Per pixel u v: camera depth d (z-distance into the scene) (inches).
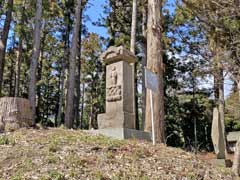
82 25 968.3
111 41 893.2
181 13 656.4
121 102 325.1
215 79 613.6
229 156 532.1
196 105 997.2
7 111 292.0
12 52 1000.9
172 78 965.2
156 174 207.9
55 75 1171.9
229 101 653.3
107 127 327.6
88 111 1296.8
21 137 259.1
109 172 198.1
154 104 359.3
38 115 1066.7
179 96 1016.9
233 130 951.0
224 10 436.8
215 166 261.7
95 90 1195.9
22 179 180.4
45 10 802.8
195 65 827.4
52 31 994.7
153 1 397.7
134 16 642.8
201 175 226.4
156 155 244.5
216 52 528.1
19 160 208.1
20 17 823.1
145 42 777.6
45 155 215.0
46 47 1051.9
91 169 198.8
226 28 502.6
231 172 257.4
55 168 195.5
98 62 1118.4
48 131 287.9
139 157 231.0
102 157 218.4
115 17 906.7
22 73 1041.5
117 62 343.6
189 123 1002.1
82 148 232.4
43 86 1170.6
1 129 285.6
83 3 885.8
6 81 1089.4
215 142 443.2
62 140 249.1
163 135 353.4
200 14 537.0
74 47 627.8
